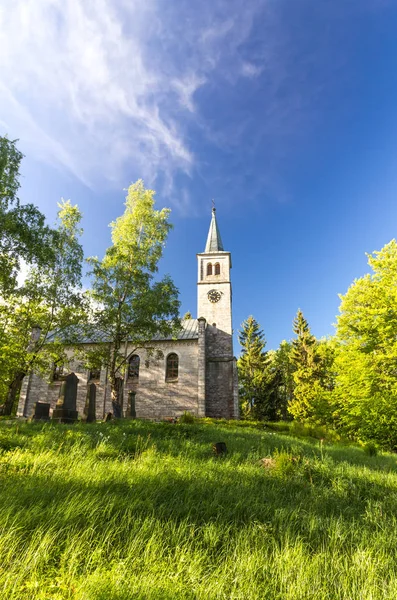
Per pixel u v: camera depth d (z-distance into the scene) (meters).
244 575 2.86
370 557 3.33
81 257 25.86
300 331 50.72
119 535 3.35
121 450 8.41
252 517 4.25
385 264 20.91
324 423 30.39
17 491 4.25
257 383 50.22
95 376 34.19
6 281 20.69
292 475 7.04
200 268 42.19
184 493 4.93
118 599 2.37
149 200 26.94
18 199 20.27
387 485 7.32
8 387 24.72
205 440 12.27
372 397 18.91
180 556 3.04
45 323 24.31
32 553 2.80
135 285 23.75
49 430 10.25
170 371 34.22
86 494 4.23
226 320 39.38
